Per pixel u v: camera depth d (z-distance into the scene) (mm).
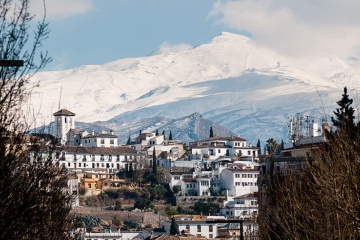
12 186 65938
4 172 65125
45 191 72875
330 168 85438
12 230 64750
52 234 78938
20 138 67500
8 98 66125
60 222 84250
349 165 81438
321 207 83438
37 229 70000
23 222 66188
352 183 80062
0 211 64500
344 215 78938
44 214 70875
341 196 79250
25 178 68250
